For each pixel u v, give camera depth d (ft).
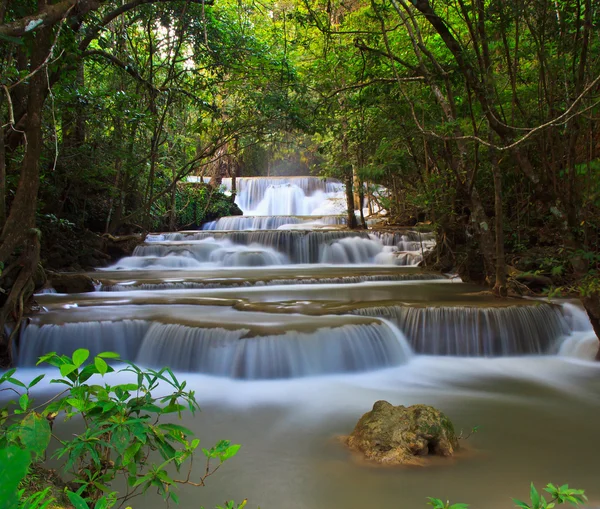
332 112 47.09
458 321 29.60
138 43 49.44
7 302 27.50
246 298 35.78
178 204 78.79
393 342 28.12
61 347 27.66
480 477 15.17
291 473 15.53
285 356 25.29
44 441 7.01
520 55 32.04
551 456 16.72
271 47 46.85
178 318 28.66
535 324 30.09
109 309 31.91
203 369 25.91
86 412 7.35
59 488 9.62
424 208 53.21
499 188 34.22
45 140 43.96
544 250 41.45
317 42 50.55
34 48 22.91
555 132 22.71
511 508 13.42
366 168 46.80
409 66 34.32
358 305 31.60
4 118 33.30
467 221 48.60
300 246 61.57
